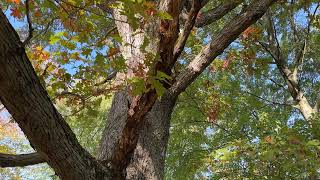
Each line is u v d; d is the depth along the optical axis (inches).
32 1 139.0
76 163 121.2
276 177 261.3
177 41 127.4
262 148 188.4
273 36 405.7
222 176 288.0
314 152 185.6
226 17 395.5
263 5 179.8
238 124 376.2
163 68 123.6
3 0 147.2
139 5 105.7
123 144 136.8
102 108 413.1
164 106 184.4
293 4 390.0
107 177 133.0
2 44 87.5
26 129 104.9
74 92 160.1
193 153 381.1
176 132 393.7
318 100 370.0
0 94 95.8
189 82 185.9
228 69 374.0
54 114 107.6
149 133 174.1
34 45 196.2
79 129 418.9
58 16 139.9
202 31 395.5
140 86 121.7
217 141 381.7
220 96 355.6
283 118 403.5
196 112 372.2
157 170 168.6
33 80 97.7
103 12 203.6
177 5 118.4
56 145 111.7
